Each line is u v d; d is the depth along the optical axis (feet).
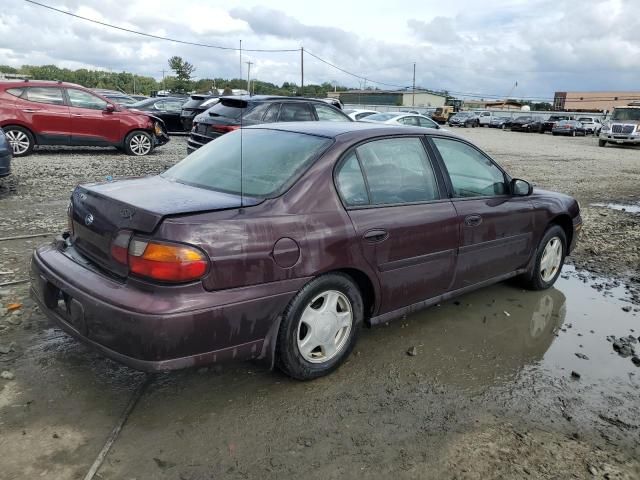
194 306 9.07
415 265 12.52
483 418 10.28
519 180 15.35
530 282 17.08
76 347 12.12
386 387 11.19
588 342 13.92
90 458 8.66
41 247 11.77
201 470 8.52
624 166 57.88
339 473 8.61
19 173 33.27
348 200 11.37
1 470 8.29
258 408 10.23
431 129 13.97
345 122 14.06
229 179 11.48
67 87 41.75
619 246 23.54
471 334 14.01
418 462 8.94
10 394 10.25
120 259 9.49
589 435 9.92
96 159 41.22
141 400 10.30
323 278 10.77
